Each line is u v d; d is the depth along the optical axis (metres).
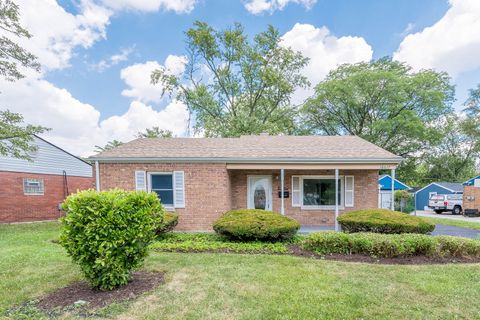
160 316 3.33
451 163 29.98
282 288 4.22
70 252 4.01
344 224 8.23
